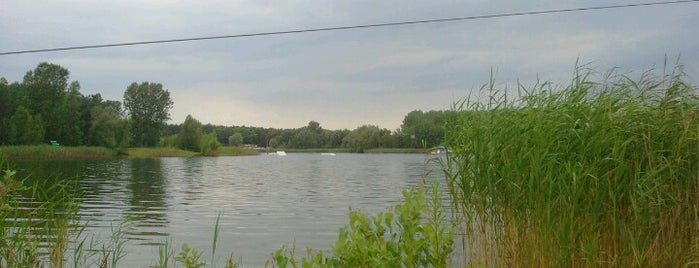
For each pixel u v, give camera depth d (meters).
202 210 25.12
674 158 7.70
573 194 7.65
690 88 8.06
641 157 7.80
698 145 7.40
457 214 9.07
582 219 7.83
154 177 50.59
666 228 7.79
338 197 32.28
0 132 83.50
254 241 16.55
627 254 7.60
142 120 121.62
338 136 160.75
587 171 7.57
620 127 7.86
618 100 8.15
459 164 9.08
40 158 82.25
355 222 6.58
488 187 8.66
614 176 7.74
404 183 44.12
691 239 7.58
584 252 7.54
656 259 7.65
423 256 6.49
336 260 6.08
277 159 113.19
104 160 86.50
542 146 8.02
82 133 99.50
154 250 14.41
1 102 88.44
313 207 26.69
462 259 8.80
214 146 129.12
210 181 47.28
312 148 162.25
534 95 8.76
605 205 7.76
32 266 7.61
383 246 5.94
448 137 9.35
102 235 16.34
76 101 99.81
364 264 5.90
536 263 8.05
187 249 8.02
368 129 100.31
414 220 6.29
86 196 30.55
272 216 22.97
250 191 36.97
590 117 8.02
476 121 9.16
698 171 7.51
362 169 69.88
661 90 8.16
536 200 7.97
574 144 7.99
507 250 8.55
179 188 38.78
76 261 9.12
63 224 8.60
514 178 8.38
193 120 128.25
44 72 95.94
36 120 85.81
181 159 104.31
